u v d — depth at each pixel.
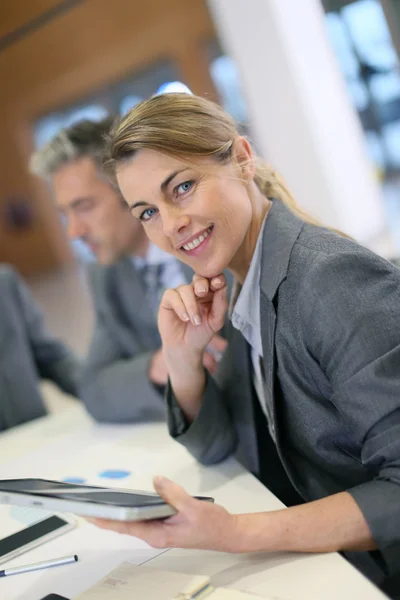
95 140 1.85
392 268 0.95
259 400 1.25
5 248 11.78
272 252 1.05
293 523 0.87
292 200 1.21
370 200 5.50
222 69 9.56
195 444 1.25
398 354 0.88
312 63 5.04
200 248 1.08
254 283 1.11
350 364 0.90
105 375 1.75
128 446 1.50
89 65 10.37
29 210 11.55
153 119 1.02
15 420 2.27
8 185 11.49
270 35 4.84
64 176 1.89
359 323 0.90
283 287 1.00
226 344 1.32
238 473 1.22
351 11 5.41
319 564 0.85
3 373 2.27
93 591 0.86
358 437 0.93
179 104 1.04
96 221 1.90
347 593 0.78
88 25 10.10
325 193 5.04
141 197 1.06
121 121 1.07
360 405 0.89
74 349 5.66
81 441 1.62
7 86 10.99
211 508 0.84
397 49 4.30
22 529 1.12
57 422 1.84
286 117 4.96
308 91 4.93
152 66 10.06
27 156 11.27
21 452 1.63
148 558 0.96
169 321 1.21
